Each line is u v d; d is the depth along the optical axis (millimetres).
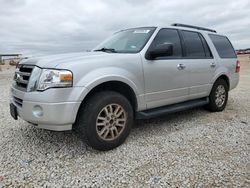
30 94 3244
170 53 4059
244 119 5195
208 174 2895
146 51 4066
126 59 3779
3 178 2840
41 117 3166
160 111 4324
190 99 5008
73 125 3561
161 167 3082
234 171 2961
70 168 3078
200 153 3480
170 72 4375
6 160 3285
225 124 4844
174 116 5422
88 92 3291
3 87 10570
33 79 3303
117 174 2928
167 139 4035
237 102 6973
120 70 3648
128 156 3408
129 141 3953
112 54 3809
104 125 3523
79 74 3258
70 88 3184
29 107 3248
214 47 5621
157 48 3994
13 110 3705
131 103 4008
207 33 5617
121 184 2715
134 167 3092
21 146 3750
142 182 2746
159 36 4387
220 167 3061
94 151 3580
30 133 4312
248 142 3891
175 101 4633
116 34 5055
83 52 4164
